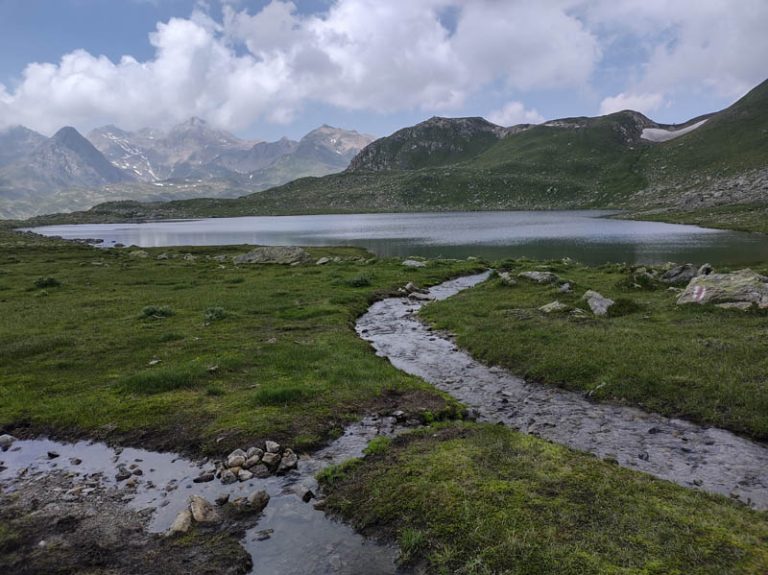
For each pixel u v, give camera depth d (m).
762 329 21.94
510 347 22.30
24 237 157.38
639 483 10.48
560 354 20.41
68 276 51.38
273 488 11.28
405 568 8.34
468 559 8.16
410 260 63.44
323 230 175.62
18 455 13.41
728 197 191.00
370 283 43.69
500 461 11.53
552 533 8.62
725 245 92.56
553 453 11.97
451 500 9.84
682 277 34.88
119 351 22.73
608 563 7.82
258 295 37.81
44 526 9.88
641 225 152.38
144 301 35.81
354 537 9.30
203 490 11.34
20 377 19.17
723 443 13.34
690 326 23.34
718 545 8.23
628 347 20.42
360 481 11.09
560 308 28.11
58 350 22.84
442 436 13.31
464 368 20.97
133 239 156.62
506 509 9.42
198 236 165.38
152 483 11.73
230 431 13.93
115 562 8.68
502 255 88.38
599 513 9.24
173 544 9.17
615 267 48.00
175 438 13.93
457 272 53.47
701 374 17.17
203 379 18.39
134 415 15.36
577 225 162.12
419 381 18.50
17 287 43.72
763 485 11.09
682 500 9.83
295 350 21.92
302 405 15.71
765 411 14.45
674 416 15.18
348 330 27.05
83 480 11.95
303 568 8.48
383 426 14.48
